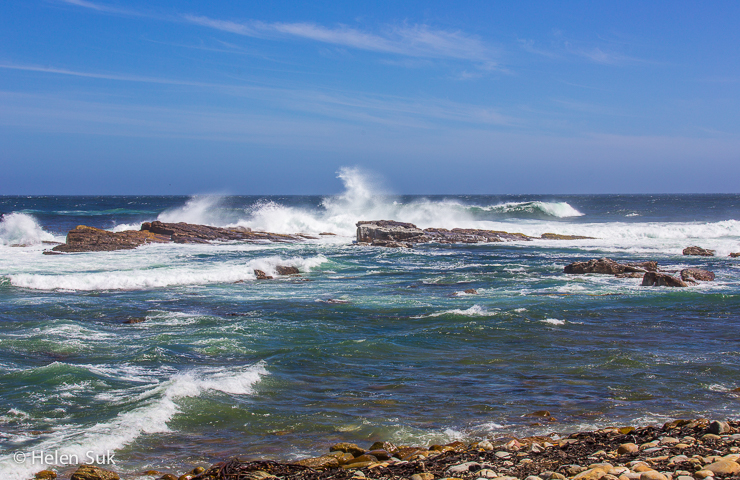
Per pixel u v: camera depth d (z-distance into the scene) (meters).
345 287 20.77
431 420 8.21
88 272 22.92
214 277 22.17
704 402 8.89
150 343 12.25
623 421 8.07
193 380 9.51
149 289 20.16
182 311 16.14
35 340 12.31
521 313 15.59
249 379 9.87
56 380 9.52
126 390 9.23
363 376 10.30
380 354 11.75
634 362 11.11
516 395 9.29
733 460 5.23
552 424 7.98
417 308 16.56
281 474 6.14
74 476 6.12
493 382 9.98
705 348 12.23
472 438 7.50
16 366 10.40
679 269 24.88
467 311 15.82
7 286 20.02
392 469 6.08
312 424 8.05
